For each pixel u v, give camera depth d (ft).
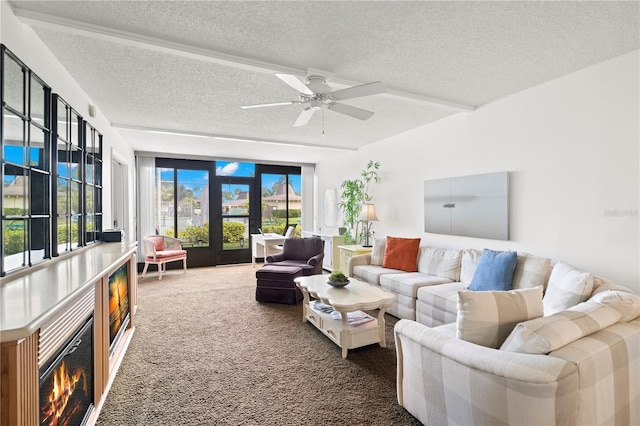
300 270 13.96
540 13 6.22
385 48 7.52
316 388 7.14
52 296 4.42
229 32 6.78
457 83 9.69
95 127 11.12
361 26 6.61
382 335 9.31
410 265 13.25
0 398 3.38
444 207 13.11
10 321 3.50
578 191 8.93
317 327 10.25
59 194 8.09
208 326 10.85
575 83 8.94
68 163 8.69
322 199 23.84
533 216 10.03
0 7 5.48
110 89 9.84
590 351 4.44
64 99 8.36
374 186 17.87
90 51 7.57
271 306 13.14
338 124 14.10
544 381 4.00
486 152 11.49
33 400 3.74
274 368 8.03
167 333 10.21
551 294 7.50
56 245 7.69
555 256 9.48
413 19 6.38
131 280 10.08
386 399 6.73
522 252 10.34
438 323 9.86
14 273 5.77
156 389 7.06
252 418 6.10
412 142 15.01
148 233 20.22
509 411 4.31
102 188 11.82
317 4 5.89
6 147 5.72
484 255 10.13
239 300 13.97
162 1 5.75
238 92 10.19
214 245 22.54
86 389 5.66
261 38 7.02
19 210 6.17
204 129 14.74
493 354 4.65
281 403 6.59
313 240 16.19
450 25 6.60
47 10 5.98
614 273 8.22
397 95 10.27
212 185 22.48
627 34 7.02
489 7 6.02
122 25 6.47
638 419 5.08
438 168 13.56
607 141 8.32
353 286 10.52
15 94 6.05
